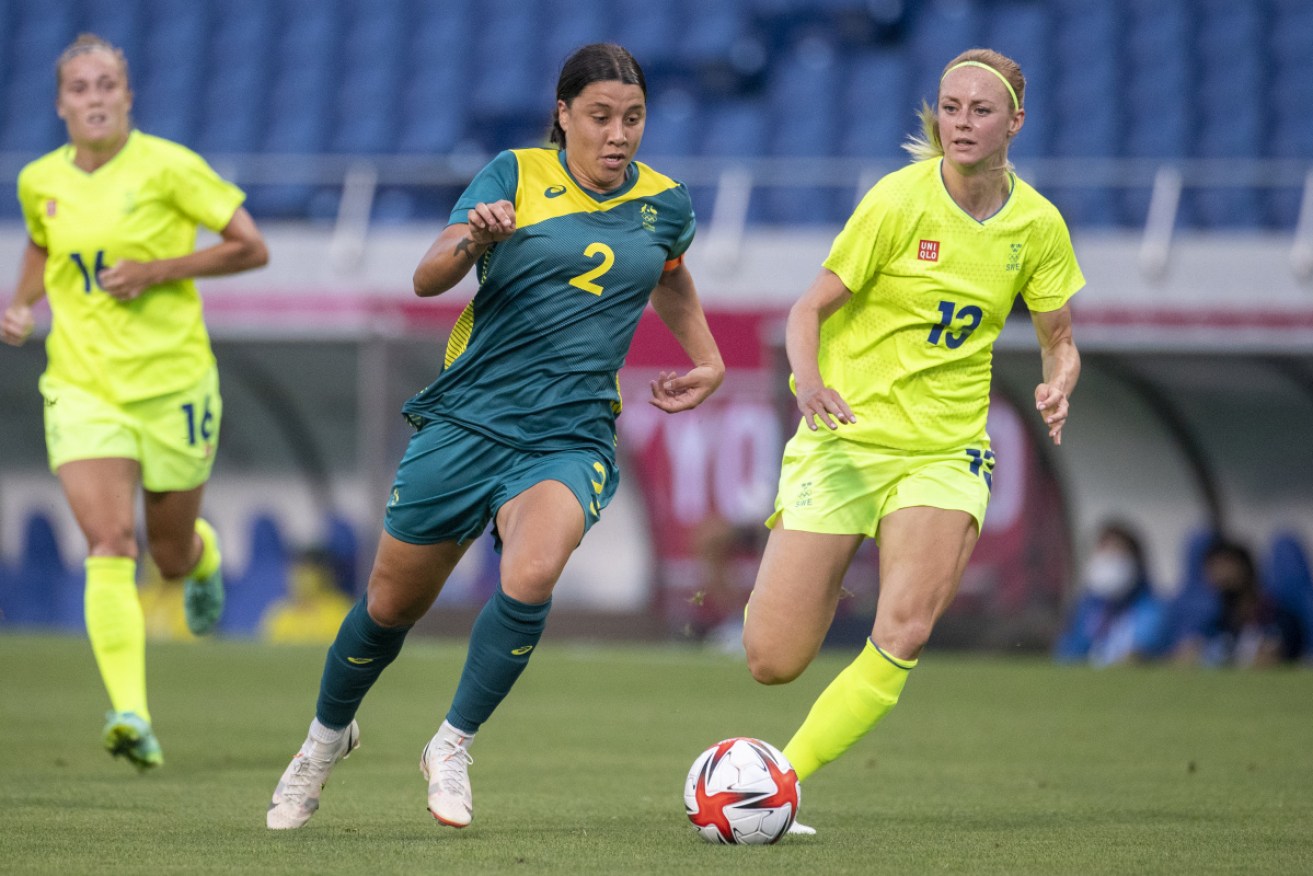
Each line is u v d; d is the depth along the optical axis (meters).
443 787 15.46
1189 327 45.78
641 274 16.30
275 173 67.50
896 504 17.16
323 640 51.00
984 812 18.50
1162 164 65.12
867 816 18.14
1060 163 65.81
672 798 19.59
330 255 53.69
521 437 16.00
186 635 54.50
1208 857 15.16
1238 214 62.03
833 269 17.20
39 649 42.69
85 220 22.20
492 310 16.11
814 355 16.88
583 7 73.25
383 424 49.66
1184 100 66.69
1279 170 62.06
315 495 55.31
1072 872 14.25
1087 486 49.62
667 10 72.56
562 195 16.09
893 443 17.33
